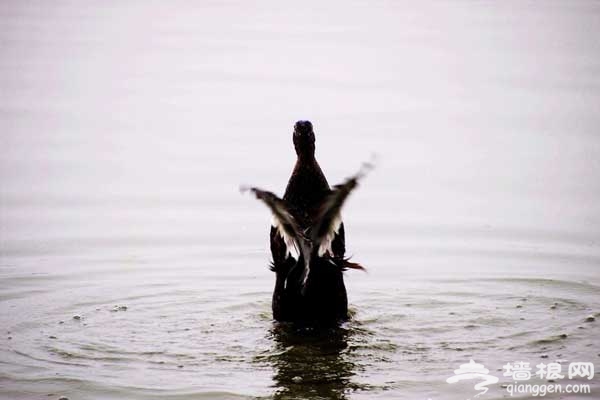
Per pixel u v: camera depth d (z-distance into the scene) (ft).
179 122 74.33
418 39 109.09
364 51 102.99
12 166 62.34
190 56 102.83
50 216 52.37
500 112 73.77
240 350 32.55
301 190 34.14
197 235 48.85
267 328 35.01
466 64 94.07
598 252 44.75
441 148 64.18
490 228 48.88
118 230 49.67
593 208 51.78
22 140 69.10
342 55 101.50
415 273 42.39
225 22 126.93
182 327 35.24
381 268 43.32
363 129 69.41
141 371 30.60
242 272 42.91
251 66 96.99
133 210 53.16
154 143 68.08
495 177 57.88
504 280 40.96
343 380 29.66
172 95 84.38
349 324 35.22
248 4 142.51
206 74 93.50
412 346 32.71
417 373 30.17
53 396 28.60
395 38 110.52
